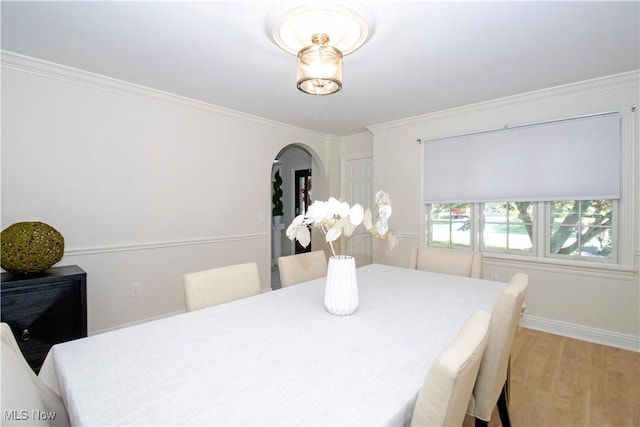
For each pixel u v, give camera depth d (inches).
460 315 56.6
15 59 85.4
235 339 46.1
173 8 64.5
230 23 69.9
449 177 136.1
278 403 31.2
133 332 48.4
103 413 29.5
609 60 88.4
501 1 62.3
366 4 63.0
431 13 66.0
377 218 59.3
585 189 104.7
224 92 114.2
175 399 31.7
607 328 103.7
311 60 70.2
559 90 108.0
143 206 112.4
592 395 76.8
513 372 87.3
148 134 113.0
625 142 98.8
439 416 28.7
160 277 117.3
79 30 73.0
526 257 120.0
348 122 156.0
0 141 85.3
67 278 80.0
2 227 85.7
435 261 97.8
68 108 95.7
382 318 54.9
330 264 57.2
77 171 97.8
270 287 157.0
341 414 29.6
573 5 63.7
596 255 107.3
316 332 48.8
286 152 243.6
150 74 98.0
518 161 118.0
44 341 77.1
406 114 141.6
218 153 134.2
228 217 138.8
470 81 103.4
